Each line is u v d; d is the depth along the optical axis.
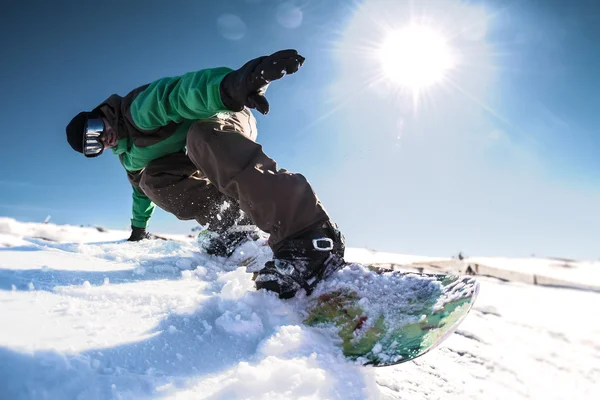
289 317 1.24
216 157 1.45
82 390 0.72
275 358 0.98
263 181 1.38
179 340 0.99
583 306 4.33
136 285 1.34
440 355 1.77
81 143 1.73
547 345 2.50
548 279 6.41
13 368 0.71
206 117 1.54
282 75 1.28
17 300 1.03
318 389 0.91
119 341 0.92
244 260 1.91
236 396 0.82
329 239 1.37
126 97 1.77
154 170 1.93
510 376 1.74
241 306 1.19
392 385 1.27
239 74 1.34
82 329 0.93
